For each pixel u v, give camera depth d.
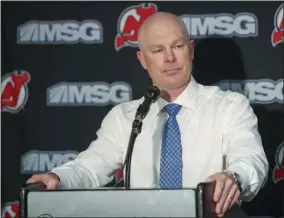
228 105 5.20
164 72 5.12
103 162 5.38
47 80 7.17
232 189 3.69
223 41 7.01
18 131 7.17
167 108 5.29
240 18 7.00
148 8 7.10
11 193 7.16
